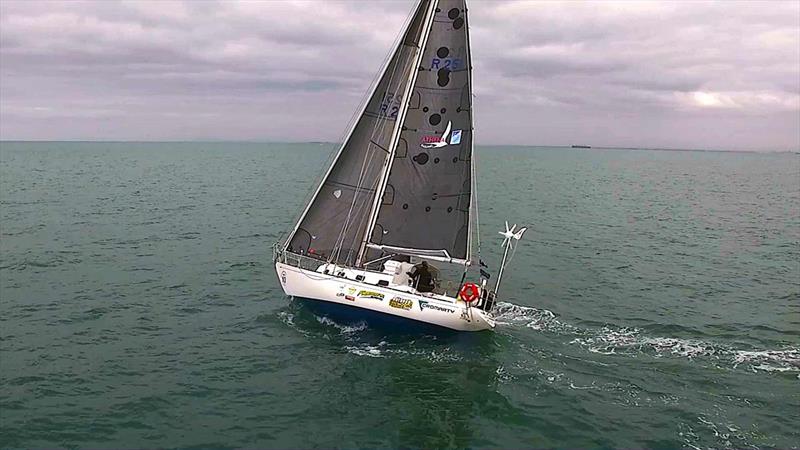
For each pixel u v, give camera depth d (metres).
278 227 48.28
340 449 15.63
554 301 28.86
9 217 50.25
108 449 15.25
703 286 32.28
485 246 42.59
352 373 19.91
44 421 16.44
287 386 18.95
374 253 25.36
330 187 25.27
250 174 113.31
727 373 20.39
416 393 18.66
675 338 23.86
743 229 53.56
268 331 23.58
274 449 15.55
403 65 24.12
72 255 36.03
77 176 99.50
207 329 23.80
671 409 17.81
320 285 23.55
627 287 31.77
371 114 24.69
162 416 16.97
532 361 21.11
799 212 67.62
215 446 15.59
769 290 31.64
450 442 16.08
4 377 19.00
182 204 62.28
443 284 24.44
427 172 23.50
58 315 25.06
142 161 164.25
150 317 25.12
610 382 19.59
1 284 29.39
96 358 20.73
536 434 16.52
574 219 57.78
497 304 28.06
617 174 146.12
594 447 15.87
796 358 21.78
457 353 21.53
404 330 22.56
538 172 144.25
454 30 22.47
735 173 166.00
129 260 35.25
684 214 64.12
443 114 23.05
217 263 35.03
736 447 15.80
